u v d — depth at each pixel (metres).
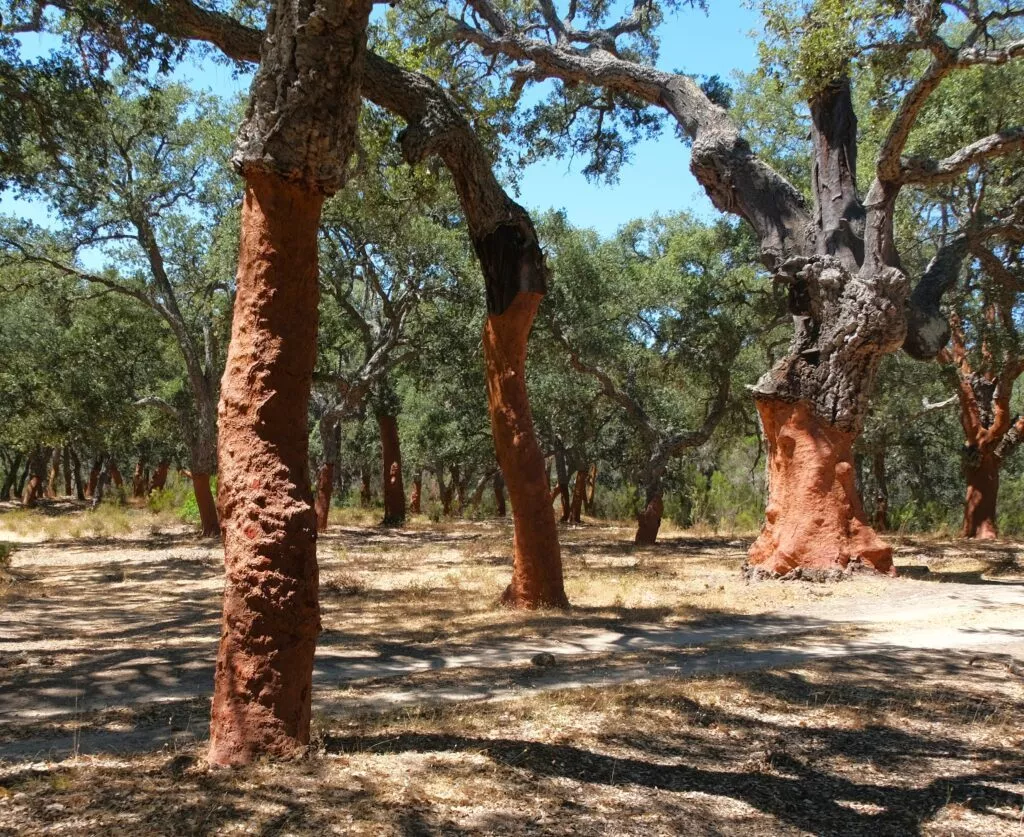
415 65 15.13
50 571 18.94
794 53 13.25
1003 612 11.81
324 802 4.39
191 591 15.30
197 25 10.30
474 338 26.75
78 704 7.00
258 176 5.07
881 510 32.44
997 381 22.44
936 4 12.61
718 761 5.39
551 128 20.16
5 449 52.12
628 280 25.27
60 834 3.97
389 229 24.61
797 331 15.45
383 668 8.34
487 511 46.25
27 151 19.17
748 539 26.81
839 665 8.22
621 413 35.03
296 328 5.16
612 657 8.76
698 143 16.11
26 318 31.91
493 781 4.81
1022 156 18.06
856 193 15.37
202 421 26.77
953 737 5.96
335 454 29.30
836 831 4.36
